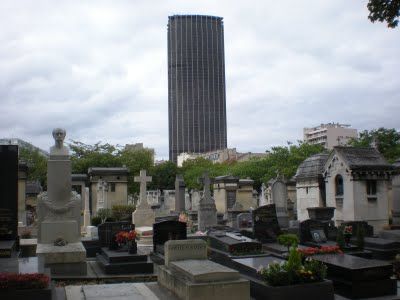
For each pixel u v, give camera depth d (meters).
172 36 189.38
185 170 87.25
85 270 14.47
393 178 27.48
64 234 15.55
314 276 10.08
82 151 58.38
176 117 187.12
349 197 25.27
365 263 11.10
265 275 10.07
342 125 140.25
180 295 9.59
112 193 41.31
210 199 30.09
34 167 63.25
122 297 10.27
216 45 191.38
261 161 64.31
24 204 32.72
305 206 30.39
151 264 14.93
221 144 189.00
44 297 8.89
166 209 46.25
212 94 189.50
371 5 12.29
